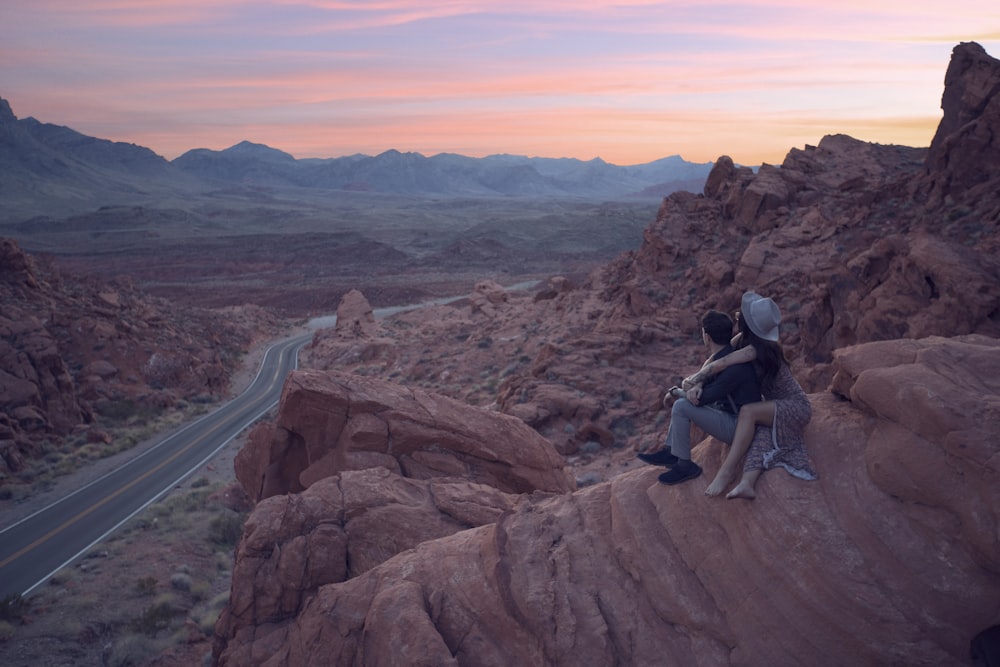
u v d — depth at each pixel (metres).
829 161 61.28
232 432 60.69
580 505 7.26
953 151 40.47
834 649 5.03
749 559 5.55
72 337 71.94
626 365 40.53
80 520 39.34
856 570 5.00
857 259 29.58
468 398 52.38
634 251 72.44
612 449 32.19
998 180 37.28
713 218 58.09
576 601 6.39
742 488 5.59
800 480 5.56
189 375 76.88
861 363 5.89
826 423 5.85
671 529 6.25
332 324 158.62
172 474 48.53
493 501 12.20
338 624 7.67
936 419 4.88
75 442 54.97
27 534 37.31
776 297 42.62
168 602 27.05
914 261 25.77
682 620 5.88
